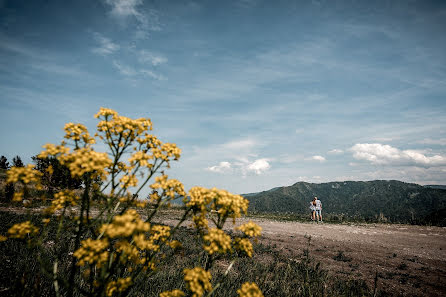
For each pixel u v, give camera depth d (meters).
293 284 5.37
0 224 7.82
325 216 23.23
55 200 2.54
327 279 5.97
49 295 3.52
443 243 10.98
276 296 4.63
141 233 2.26
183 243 7.71
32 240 2.62
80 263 2.19
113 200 2.63
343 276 6.33
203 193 2.84
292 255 8.05
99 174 2.51
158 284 4.37
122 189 2.63
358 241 10.84
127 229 2.01
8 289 3.39
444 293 5.59
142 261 2.75
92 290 2.68
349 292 5.17
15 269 4.19
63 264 4.47
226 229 11.29
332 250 9.02
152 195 2.83
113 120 2.77
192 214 2.94
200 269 2.55
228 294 4.39
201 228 2.88
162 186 2.73
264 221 16.36
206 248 2.51
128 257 2.62
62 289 3.65
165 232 2.83
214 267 5.87
